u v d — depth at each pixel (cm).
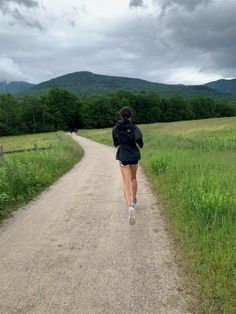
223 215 588
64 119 12206
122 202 846
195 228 564
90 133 7844
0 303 399
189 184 842
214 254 457
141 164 1535
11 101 11375
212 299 374
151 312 368
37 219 730
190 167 1117
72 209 801
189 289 405
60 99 12200
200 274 424
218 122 7988
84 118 12206
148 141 3194
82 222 692
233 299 366
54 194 986
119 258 504
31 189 1021
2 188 920
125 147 680
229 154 1783
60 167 1548
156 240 564
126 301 391
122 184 1097
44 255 531
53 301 398
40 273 470
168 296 395
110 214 739
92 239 589
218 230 532
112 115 12331
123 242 566
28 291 423
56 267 486
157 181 1023
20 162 1309
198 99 14638
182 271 449
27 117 11350
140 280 436
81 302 394
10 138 8300
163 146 2433
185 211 659
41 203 878
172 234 584
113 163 1752
